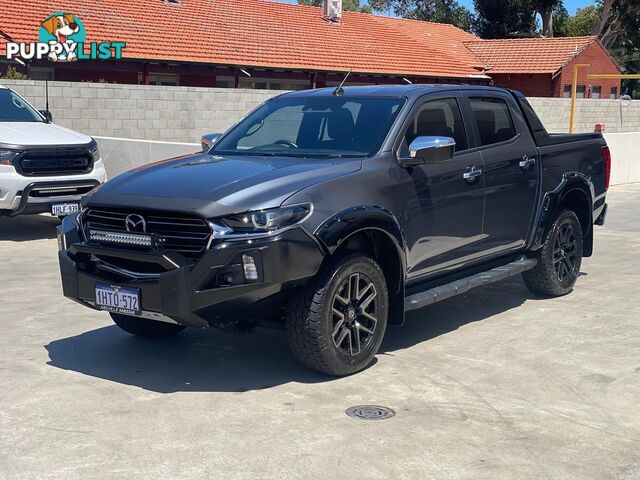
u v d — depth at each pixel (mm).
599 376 5738
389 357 6152
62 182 11031
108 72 27234
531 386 5535
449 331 6879
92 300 5570
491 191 6875
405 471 4242
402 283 5949
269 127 6770
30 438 4676
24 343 6508
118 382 5621
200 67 29125
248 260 5074
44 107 19109
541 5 50844
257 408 5121
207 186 5410
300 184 5441
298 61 31578
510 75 40688
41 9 26828
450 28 46000
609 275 9062
